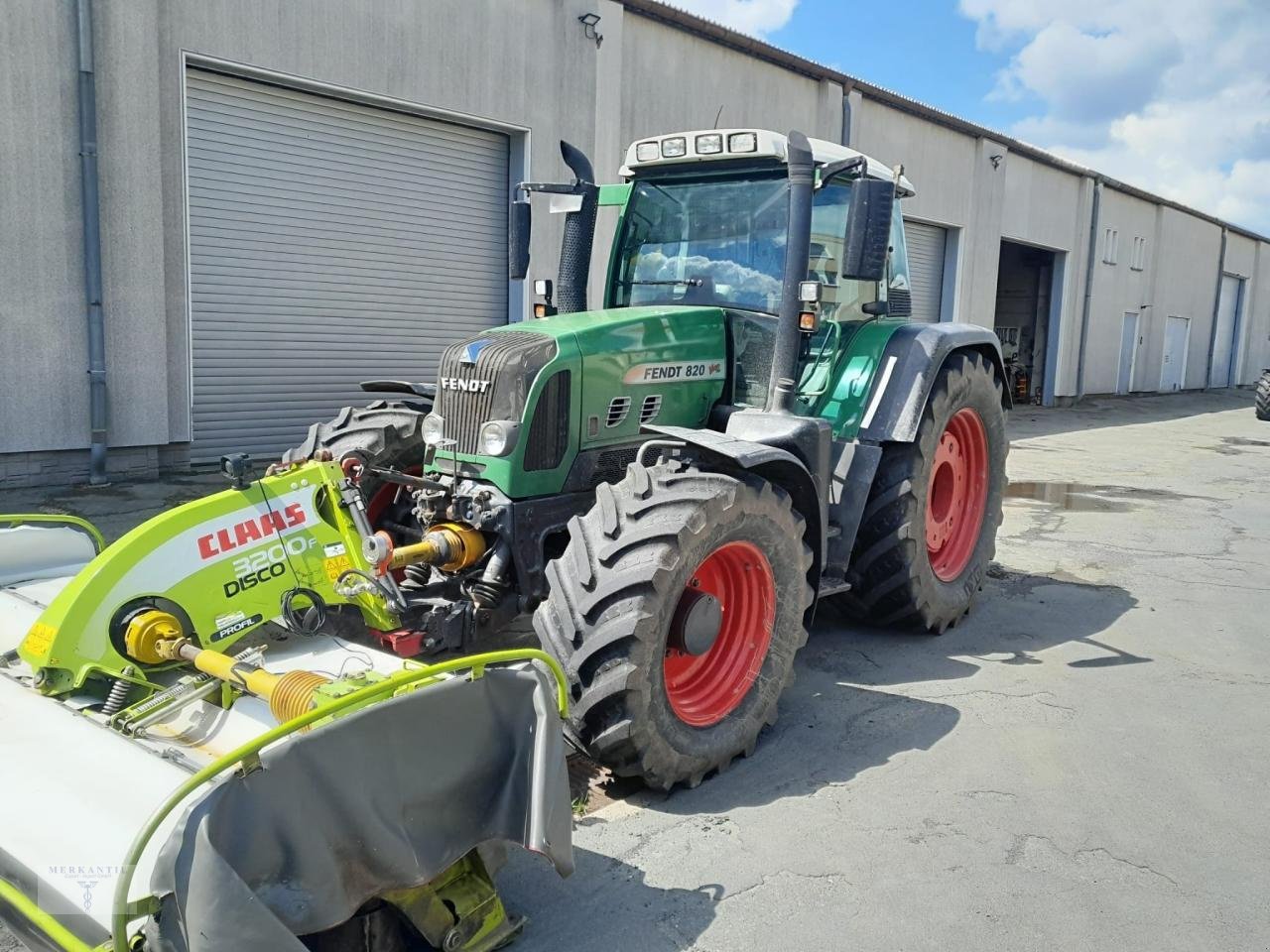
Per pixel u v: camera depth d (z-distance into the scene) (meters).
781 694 4.01
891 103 16.09
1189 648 5.13
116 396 8.17
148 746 2.46
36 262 7.62
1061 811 3.37
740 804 3.37
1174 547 7.50
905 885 2.90
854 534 4.54
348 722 2.13
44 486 7.90
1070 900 2.84
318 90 9.24
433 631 3.54
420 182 10.31
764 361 4.43
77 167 7.76
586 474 3.95
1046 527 8.24
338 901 2.10
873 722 4.09
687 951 2.57
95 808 2.19
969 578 5.44
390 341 10.34
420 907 2.36
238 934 1.86
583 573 3.23
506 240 11.19
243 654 2.84
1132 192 24.28
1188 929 2.71
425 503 3.89
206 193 8.77
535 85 10.81
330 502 3.38
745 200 4.61
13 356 7.61
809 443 3.96
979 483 5.60
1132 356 26.28
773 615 3.69
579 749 3.30
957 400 5.06
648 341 4.12
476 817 2.41
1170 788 3.55
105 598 2.79
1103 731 4.05
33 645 2.75
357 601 3.34
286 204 9.33
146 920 1.91
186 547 2.98
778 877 2.92
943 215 17.91
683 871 2.95
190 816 1.89
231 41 8.52
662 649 3.21
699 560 3.28
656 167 4.86
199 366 8.95
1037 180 20.45
